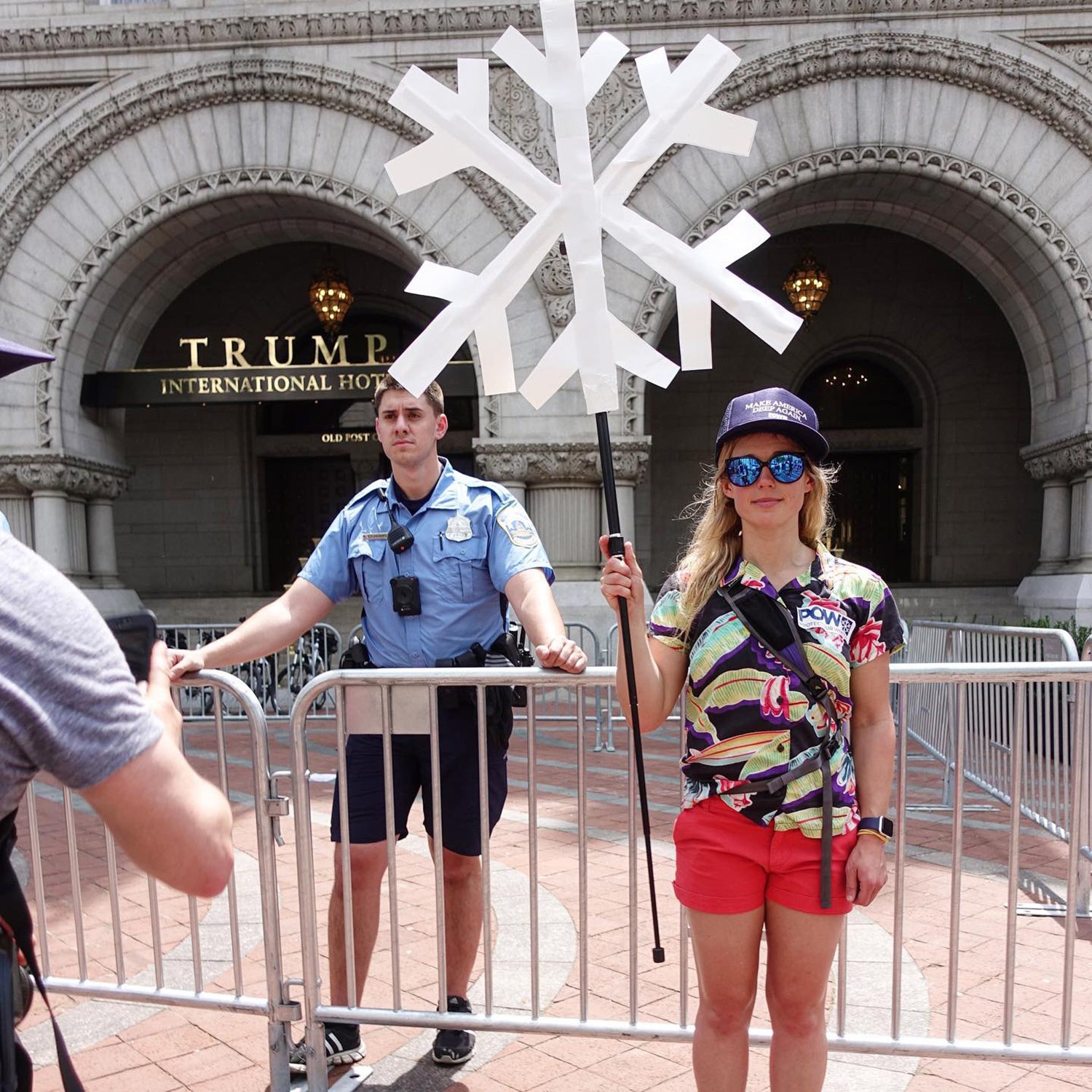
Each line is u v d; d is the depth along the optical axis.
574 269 2.08
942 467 14.61
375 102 9.91
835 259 14.51
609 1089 2.71
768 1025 3.03
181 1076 2.83
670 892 4.29
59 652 1.10
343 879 2.67
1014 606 12.77
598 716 7.50
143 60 10.11
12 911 1.27
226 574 14.88
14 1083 1.25
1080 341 9.86
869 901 1.95
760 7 9.66
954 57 9.58
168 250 11.05
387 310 14.62
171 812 1.16
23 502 10.53
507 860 4.79
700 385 14.66
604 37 2.11
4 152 10.23
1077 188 9.70
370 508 2.94
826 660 1.96
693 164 9.89
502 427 10.09
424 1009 3.20
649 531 14.72
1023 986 3.31
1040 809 4.47
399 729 2.64
